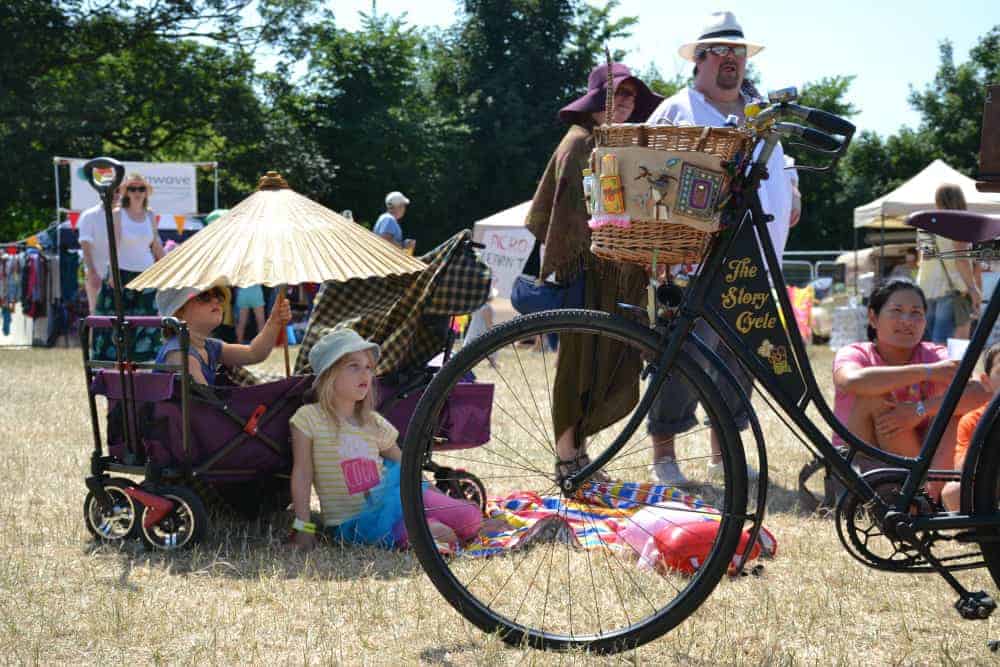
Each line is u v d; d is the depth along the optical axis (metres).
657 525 3.89
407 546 4.06
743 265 2.88
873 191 49.84
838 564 3.94
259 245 4.44
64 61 34.41
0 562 3.76
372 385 4.22
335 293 4.84
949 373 4.20
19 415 7.55
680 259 2.87
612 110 2.97
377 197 41.59
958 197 7.57
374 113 40.72
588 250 4.93
